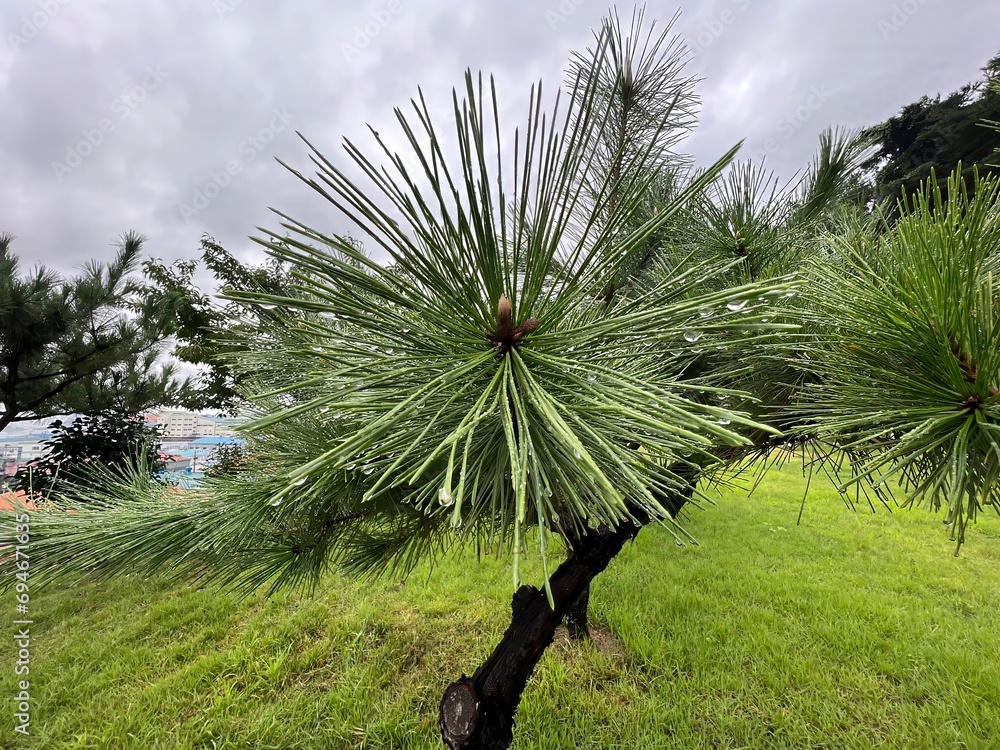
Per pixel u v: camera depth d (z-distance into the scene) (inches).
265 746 77.2
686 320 25.3
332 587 130.0
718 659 95.8
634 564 144.7
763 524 184.2
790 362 35.0
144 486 52.4
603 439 19.6
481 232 22.0
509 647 58.2
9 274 149.8
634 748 74.6
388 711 83.9
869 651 98.0
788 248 48.4
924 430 22.2
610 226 24.7
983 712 80.1
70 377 173.2
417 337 24.4
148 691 89.6
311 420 42.8
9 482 128.2
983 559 150.6
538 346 24.4
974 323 23.6
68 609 123.0
